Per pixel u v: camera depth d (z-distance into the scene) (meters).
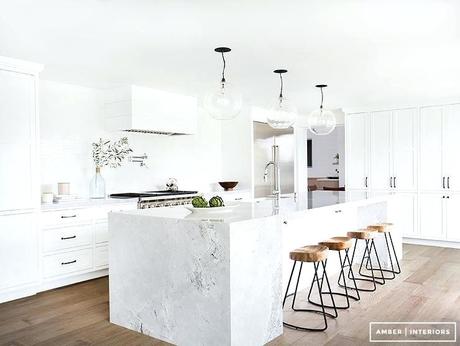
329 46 3.56
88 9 2.68
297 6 2.67
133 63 4.07
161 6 2.65
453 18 2.91
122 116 5.20
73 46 3.48
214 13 2.78
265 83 5.09
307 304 3.69
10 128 3.86
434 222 6.40
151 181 6.04
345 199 4.38
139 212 3.29
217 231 2.65
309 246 3.38
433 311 3.48
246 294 2.73
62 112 4.98
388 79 4.91
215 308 2.68
